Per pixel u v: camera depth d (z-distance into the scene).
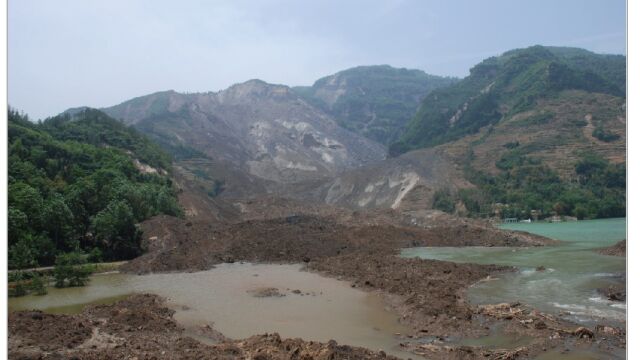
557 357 22.84
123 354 23.30
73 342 25.27
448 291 37.25
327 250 65.38
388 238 73.44
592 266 48.41
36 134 78.12
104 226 60.28
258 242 66.50
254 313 33.66
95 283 47.69
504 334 26.70
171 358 22.66
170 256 58.66
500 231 75.75
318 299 37.91
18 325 27.28
